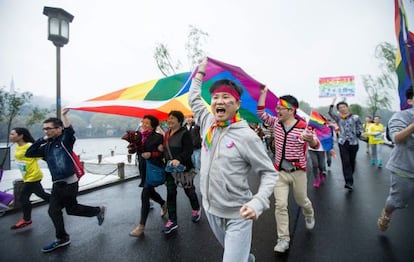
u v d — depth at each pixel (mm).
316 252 3141
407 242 3326
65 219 4586
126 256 3205
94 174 8680
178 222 4324
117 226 4223
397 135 2725
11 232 4051
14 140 4211
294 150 3154
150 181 3760
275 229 3926
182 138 3801
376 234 3607
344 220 4168
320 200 5344
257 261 2969
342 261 2922
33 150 3486
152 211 5000
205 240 3609
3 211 4855
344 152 6230
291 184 3277
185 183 3973
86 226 4246
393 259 2930
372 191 5988
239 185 1891
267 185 1788
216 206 1939
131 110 4137
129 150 3898
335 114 6297
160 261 3070
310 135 2904
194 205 4301
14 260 3176
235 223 1904
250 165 1914
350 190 6121
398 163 2965
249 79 3318
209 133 1996
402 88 2898
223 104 1871
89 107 3518
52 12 6461
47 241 3721
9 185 7453
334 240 3451
